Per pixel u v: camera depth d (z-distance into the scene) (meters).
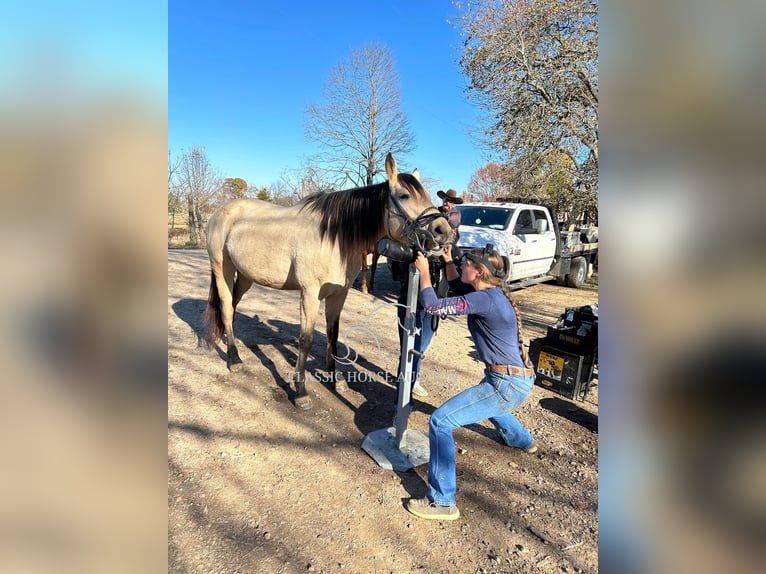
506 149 11.66
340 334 5.30
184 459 2.64
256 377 3.91
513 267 6.86
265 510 2.24
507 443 2.88
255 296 7.14
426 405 3.53
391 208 2.83
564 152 10.83
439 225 2.61
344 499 2.36
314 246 3.24
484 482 2.57
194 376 3.86
